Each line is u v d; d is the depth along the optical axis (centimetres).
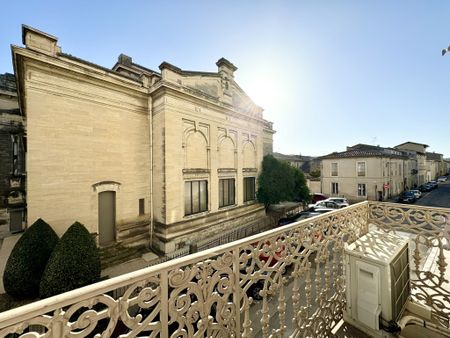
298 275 260
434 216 340
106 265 930
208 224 1220
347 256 306
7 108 1249
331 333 293
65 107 861
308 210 1443
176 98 1080
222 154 1355
